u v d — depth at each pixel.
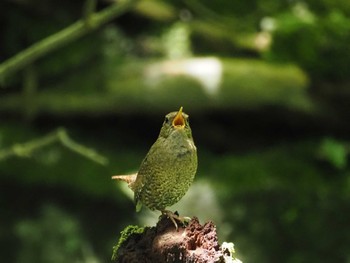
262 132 13.44
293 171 12.43
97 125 13.30
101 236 11.88
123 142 13.23
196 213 11.62
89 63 13.52
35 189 12.21
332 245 11.73
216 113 13.15
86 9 9.70
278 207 11.85
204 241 5.23
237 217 11.69
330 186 12.14
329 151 12.71
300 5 15.06
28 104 12.99
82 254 11.77
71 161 12.45
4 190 12.19
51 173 12.29
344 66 13.41
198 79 13.01
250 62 13.46
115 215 12.01
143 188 6.30
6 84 12.95
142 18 14.45
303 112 13.16
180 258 5.18
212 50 14.45
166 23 14.73
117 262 5.59
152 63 13.36
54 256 11.74
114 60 13.59
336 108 13.36
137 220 11.92
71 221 11.93
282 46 13.85
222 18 15.02
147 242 5.47
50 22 13.84
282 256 11.62
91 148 12.71
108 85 13.10
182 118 6.13
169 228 5.50
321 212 11.85
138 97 13.01
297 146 13.16
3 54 13.73
